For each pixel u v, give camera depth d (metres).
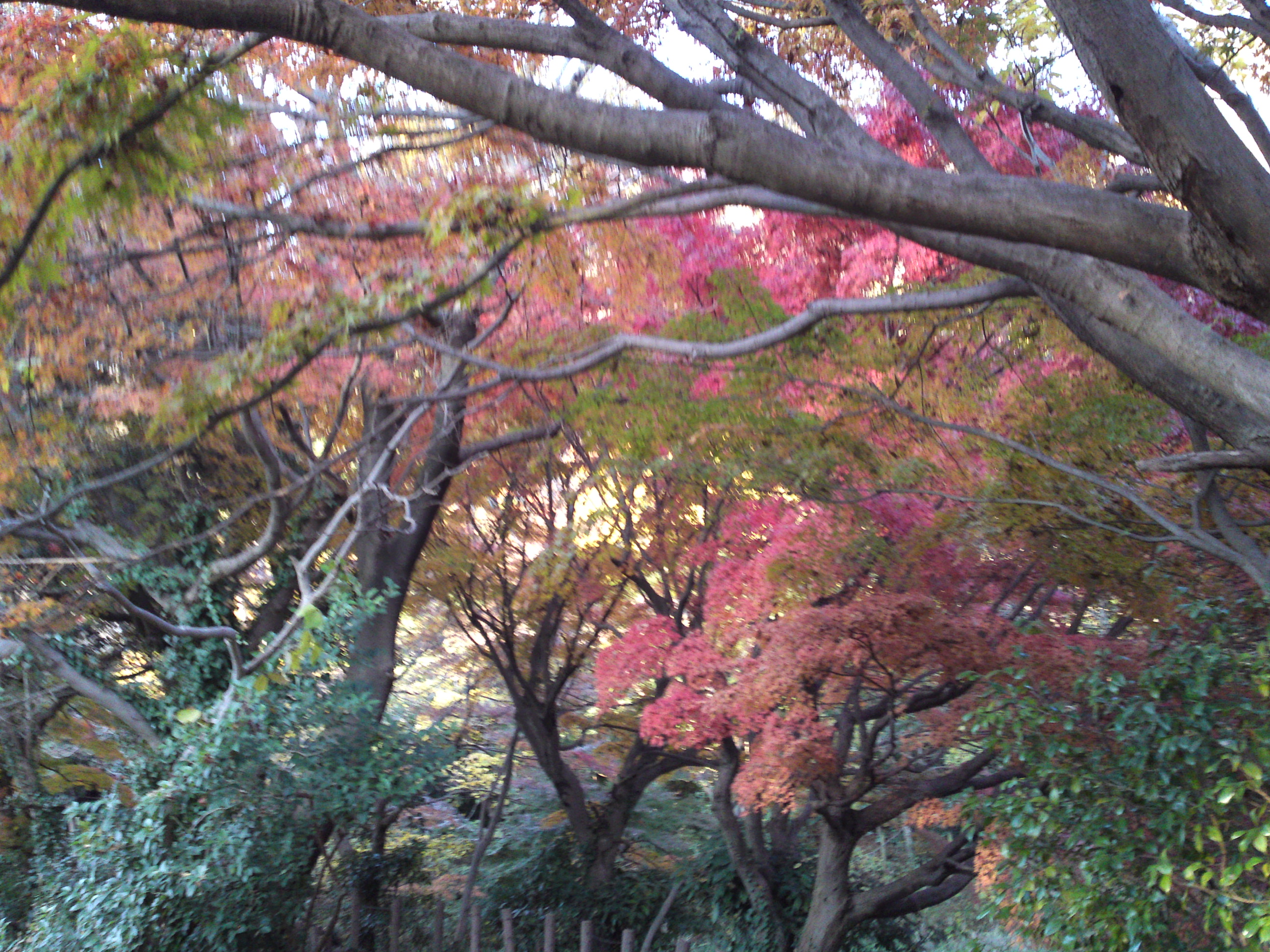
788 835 14.08
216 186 6.97
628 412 7.97
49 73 4.55
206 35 6.99
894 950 13.88
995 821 7.16
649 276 8.83
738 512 10.30
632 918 14.12
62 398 9.38
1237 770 6.20
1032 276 4.25
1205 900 6.13
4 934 11.20
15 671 12.36
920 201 3.36
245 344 7.82
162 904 9.55
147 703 11.89
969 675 7.47
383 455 8.98
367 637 12.23
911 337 7.72
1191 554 8.12
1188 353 3.79
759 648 9.95
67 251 5.91
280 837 9.77
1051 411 7.52
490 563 14.32
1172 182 3.26
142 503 11.72
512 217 4.34
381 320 4.83
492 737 18.62
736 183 3.54
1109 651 7.84
